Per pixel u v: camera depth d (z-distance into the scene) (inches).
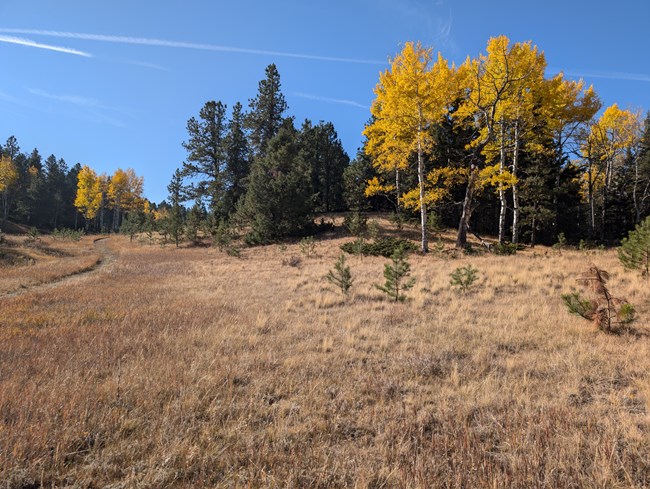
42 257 1166.3
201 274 804.0
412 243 966.4
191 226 1722.4
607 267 531.2
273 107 1841.8
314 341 288.5
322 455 139.6
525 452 136.6
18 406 171.3
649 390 180.4
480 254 813.2
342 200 2057.1
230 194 1911.9
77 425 157.2
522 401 179.3
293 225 1379.2
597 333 277.0
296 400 188.9
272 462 135.4
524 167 1029.2
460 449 138.2
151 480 126.0
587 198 1454.2
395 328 319.6
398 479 123.6
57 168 3609.7
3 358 246.8
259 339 295.7
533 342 267.0
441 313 362.9
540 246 1023.0
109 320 372.8
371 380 208.5
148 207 3868.1
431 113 788.0
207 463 135.3
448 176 868.6
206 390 195.2
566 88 923.4
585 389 193.0
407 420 162.4
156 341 287.3
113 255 1425.9
